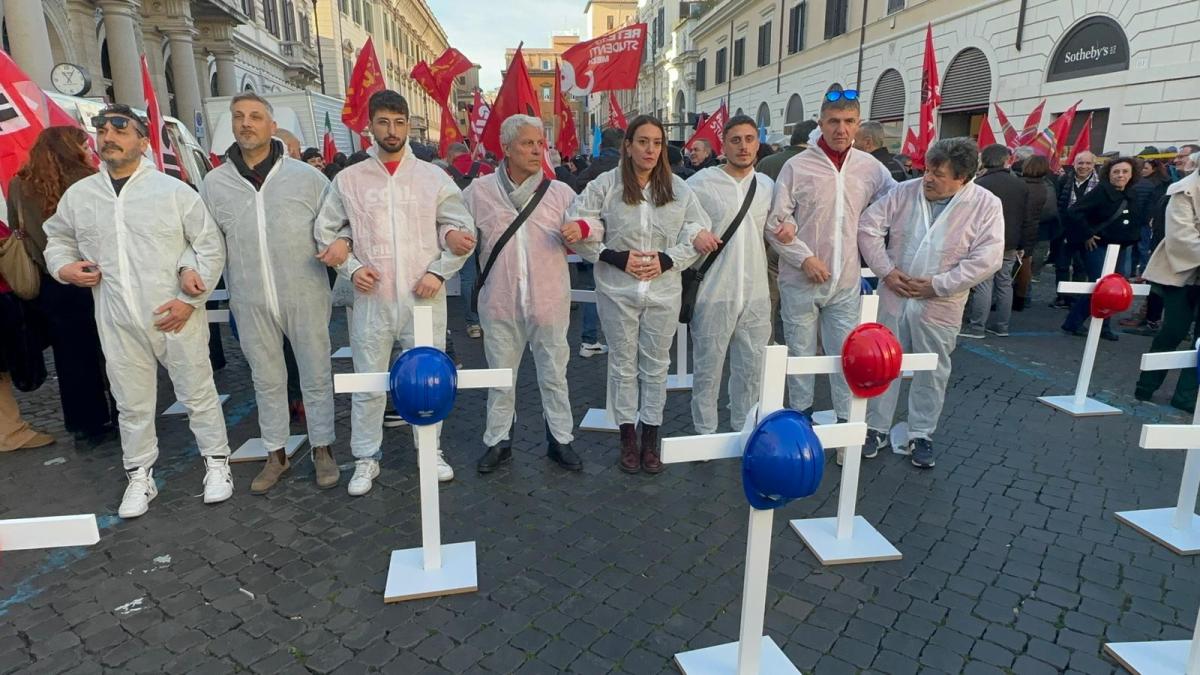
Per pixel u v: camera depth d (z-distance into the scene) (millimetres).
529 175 3314
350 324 3574
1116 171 6523
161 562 2857
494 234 3336
